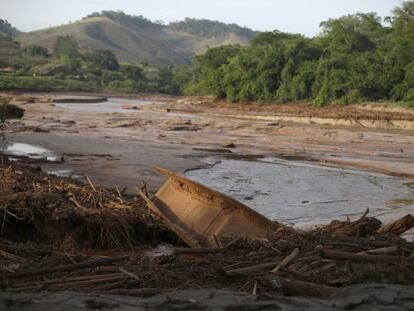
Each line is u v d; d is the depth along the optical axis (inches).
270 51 3508.9
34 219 471.2
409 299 245.8
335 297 251.6
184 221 447.8
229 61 3799.2
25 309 226.8
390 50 3002.0
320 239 365.4
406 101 2711.6
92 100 3882.9
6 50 6875.0
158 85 5831.7
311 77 3213.6
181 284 282.8
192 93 4377.5
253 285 273.0
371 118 2330.2
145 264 319.9
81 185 568.7
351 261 303.7
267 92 3452.3
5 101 1069.1
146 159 1094.4
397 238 377.7
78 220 473.1
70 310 225.8
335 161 1237.7
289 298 244.7
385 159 1332.4
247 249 348.2
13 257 378.0
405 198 858.8
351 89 2955.2
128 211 497.0
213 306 231.6
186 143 1467.8
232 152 1326.3
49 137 1401.3
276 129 1995.6
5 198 478.3
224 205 425.7
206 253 341.1
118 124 1959.9
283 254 327.9
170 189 485.7
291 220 677.3
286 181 968.9
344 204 794.2
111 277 288.5
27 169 690.2
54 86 5172.2
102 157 1090.1
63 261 355.3
